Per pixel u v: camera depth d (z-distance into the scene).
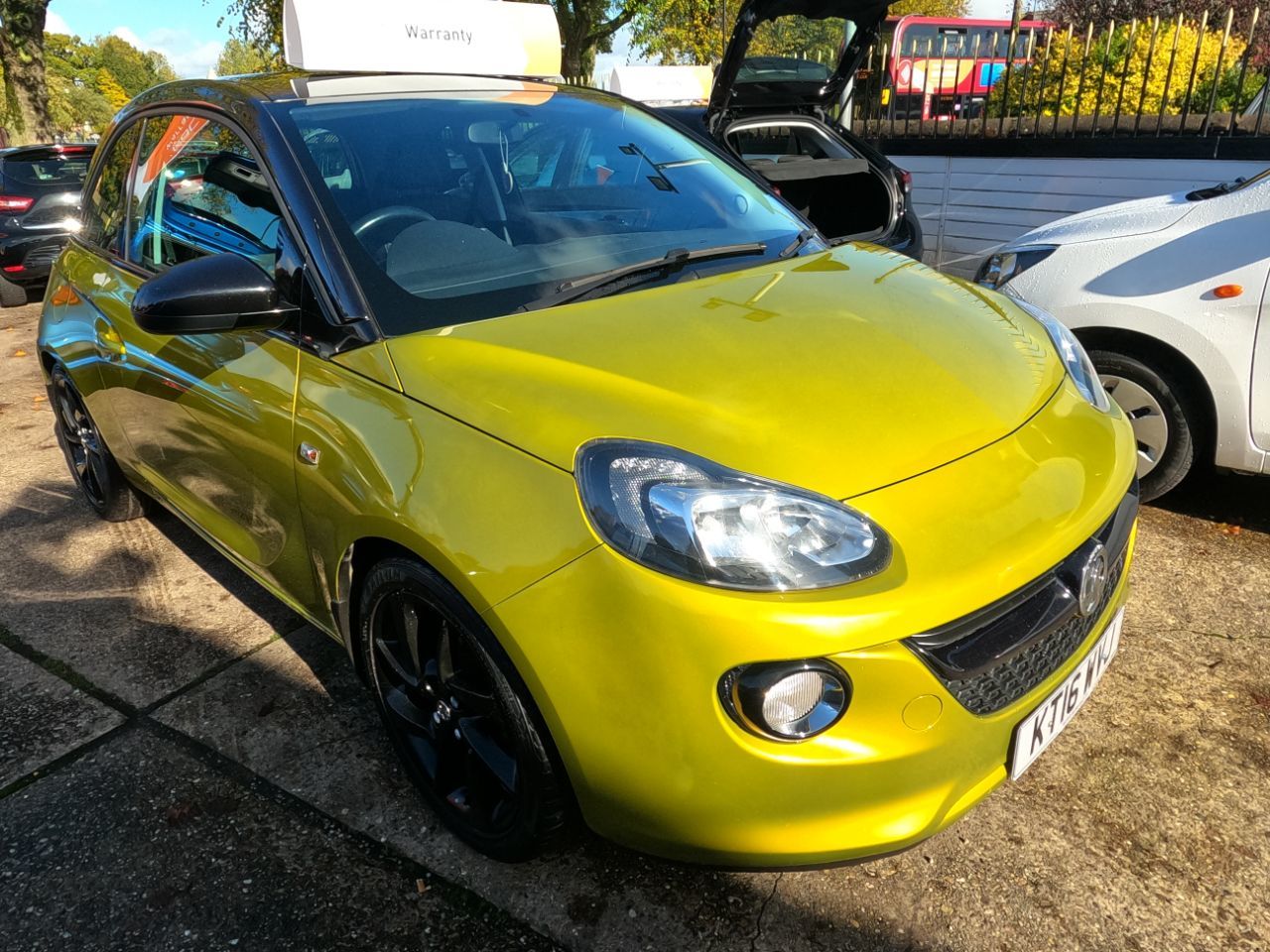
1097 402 2.10
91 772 2.32
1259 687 2.44
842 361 1.87
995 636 1.58
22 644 2.90
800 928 1.81
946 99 9.14
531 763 1.70
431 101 2.63
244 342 2.24
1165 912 1.80
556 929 1.83
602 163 2.73
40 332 3.51
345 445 1.89
